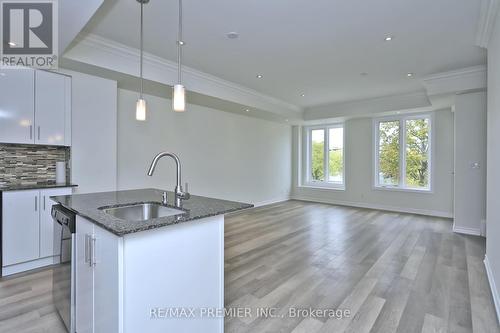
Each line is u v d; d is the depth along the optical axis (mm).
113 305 1336
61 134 3250
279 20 2732
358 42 3227
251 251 3539
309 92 5480
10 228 2797
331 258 3301
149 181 4543
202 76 4363
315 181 7898
